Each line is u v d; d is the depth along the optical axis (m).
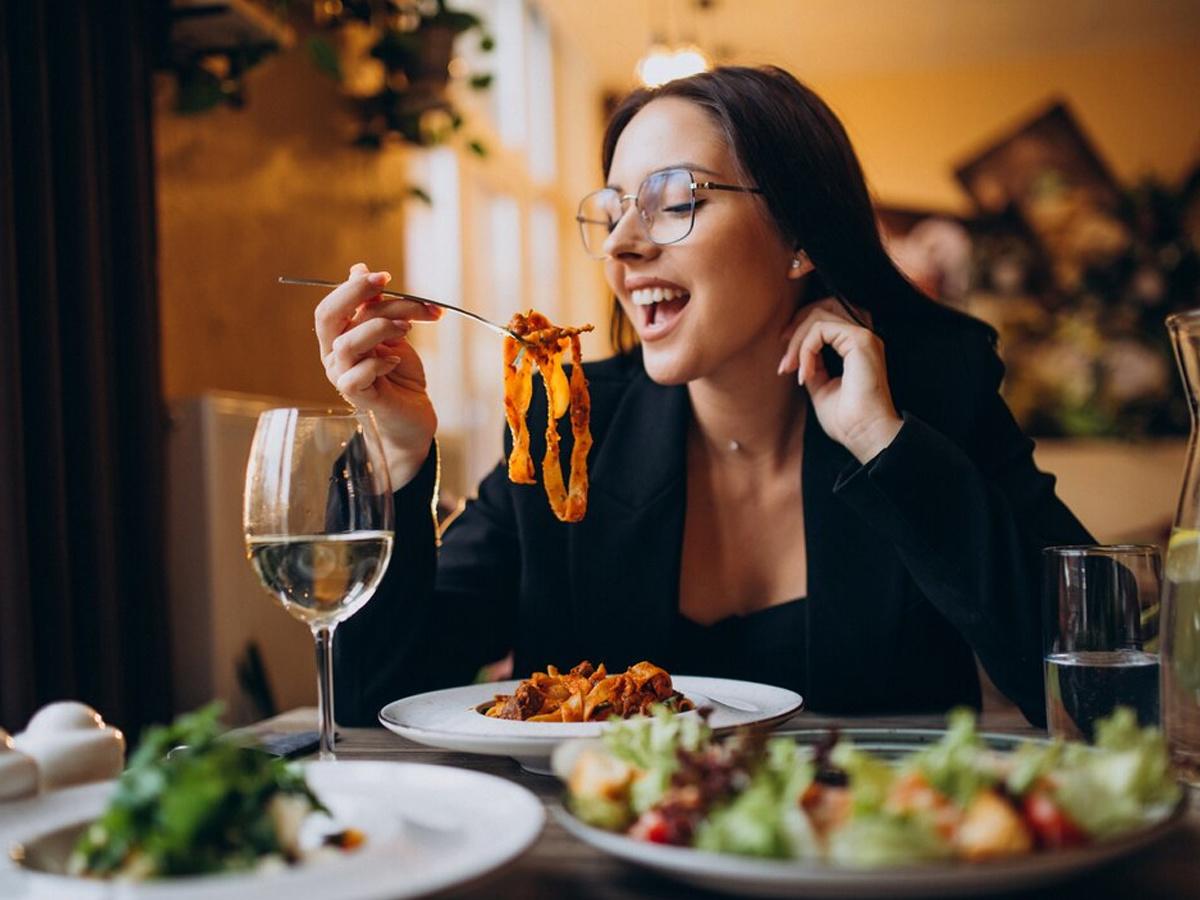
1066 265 6.59
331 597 0.85
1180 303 6.47
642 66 4.48
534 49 6.08
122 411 2.36
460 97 4.85
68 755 0.79
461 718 0.95
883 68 6.75
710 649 1.44
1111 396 6.52
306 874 0.52
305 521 0.84
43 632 2.06
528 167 5.73
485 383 5.34
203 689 2.52
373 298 1.22
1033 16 6.09
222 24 2.63
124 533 2.35
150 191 2.46
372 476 0.86
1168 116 6.52
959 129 6.71
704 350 1.36
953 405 1.48
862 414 1.30
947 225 6.70
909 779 0.56
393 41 3.62
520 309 5.61
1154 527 6.45
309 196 3.62
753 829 0.54
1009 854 0.52
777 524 1.46
